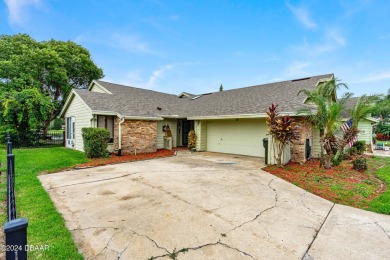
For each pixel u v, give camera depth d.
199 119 12.80
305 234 3.26
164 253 2.71
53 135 15.70
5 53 17.48
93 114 10.41
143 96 15.73
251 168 8.18
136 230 3.27
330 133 7.86
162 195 4.88
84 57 22.02
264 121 11.02
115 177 6.53
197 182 6.04
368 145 14.79
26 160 8.49
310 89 10.48
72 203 4.35
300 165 8.53
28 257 2.55
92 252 2.71
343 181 6.26
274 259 2.65
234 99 13.59
